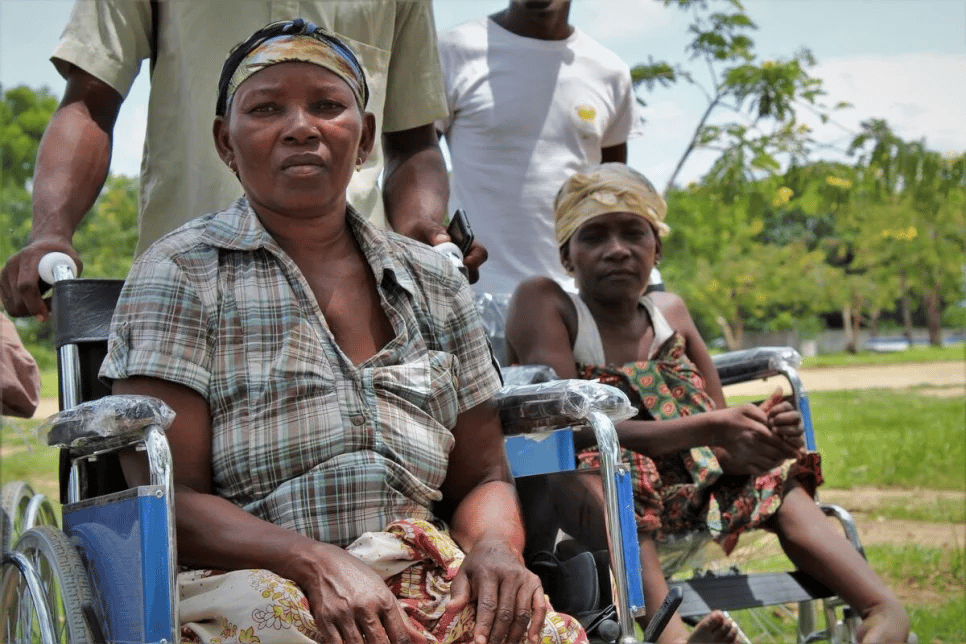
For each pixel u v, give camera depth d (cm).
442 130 418
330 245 216
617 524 213
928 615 401
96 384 224
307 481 199
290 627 181
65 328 222
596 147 415
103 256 1334
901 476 744
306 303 207
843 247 1938
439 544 199
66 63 272
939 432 874
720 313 2094
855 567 292
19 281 236
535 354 314
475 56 405
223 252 207
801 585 301
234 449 200
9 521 286
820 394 1348
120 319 201
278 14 278
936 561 500
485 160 402
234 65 213
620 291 318
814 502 310
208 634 185
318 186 208
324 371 204
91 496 219
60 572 192
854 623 297
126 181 1339
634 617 212
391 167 309
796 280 2036
